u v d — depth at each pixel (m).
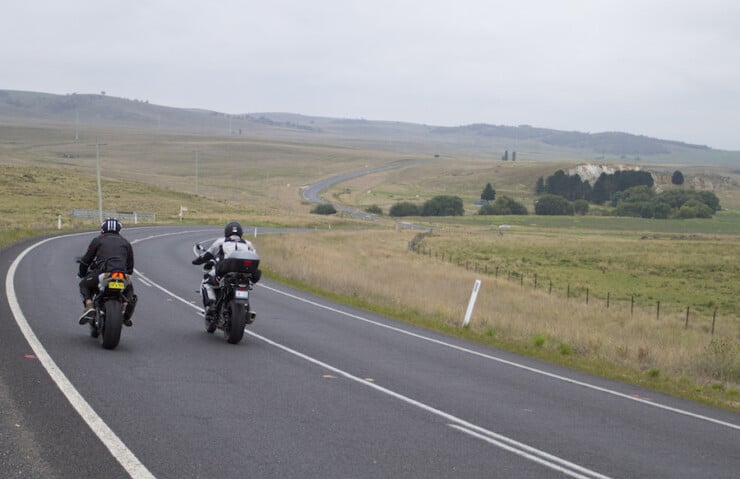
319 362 11.40
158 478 5.83
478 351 13.91
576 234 106.25
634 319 26.31
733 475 7.14
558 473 6.76
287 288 22.86
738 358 15.47
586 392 10.84
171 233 51.72
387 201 174.50
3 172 109.31
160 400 8.28
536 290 35.09
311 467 6.36
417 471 6.46
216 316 12.92
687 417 9.73
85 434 6.80
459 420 8.43
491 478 6.45
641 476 6.88
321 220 104.69
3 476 5.62
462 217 148.50
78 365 9.75
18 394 8.02
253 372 10.25
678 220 146.00
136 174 184.00
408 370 11.36
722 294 40.41
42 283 18.72
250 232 59.91
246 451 6.68
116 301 10.92
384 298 21.92
